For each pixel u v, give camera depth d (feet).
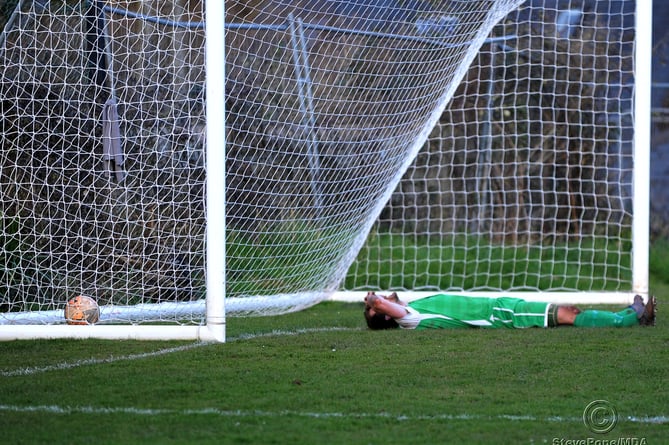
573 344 64.23
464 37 82.94
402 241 112.78
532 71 121.70
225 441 40.32
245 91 79.20
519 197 127.34
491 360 58.65
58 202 75.56
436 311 72.49
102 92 78.54
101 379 52.65
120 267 77.41
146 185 77.87
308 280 84.69
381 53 82.28
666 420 44.60
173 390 49.96
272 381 52.39
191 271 74.79
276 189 81.00
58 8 77.87
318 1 80.69
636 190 90.17
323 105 81.82
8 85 78.07
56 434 41.32
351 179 83.87
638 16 89.10
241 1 78.95
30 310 76.95
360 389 50.47
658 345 64.03
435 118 86.12
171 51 78.69
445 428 42.78
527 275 115.14
